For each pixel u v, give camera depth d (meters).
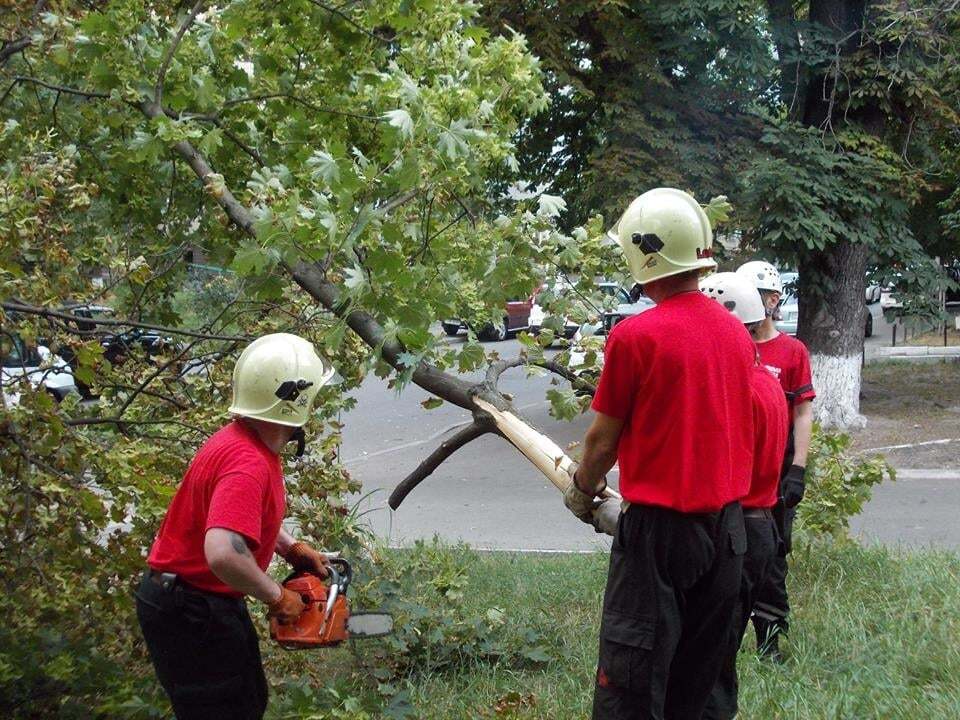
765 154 12.91
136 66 5.33
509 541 9.23
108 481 4.41
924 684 4.87
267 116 6.09
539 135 14.20
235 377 3.44
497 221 4.75
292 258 4.28
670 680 3.46
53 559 4.39
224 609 3.37
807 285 14.09
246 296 5.29
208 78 5.55
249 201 5.02
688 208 3.35
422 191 4.61
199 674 3.41
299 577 3.59
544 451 3.82
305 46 5.82
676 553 3.20
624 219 3.40
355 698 4.34
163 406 5.38
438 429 15.85
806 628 5.70
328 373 3.58
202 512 3.32
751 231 13.16
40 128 5.93
